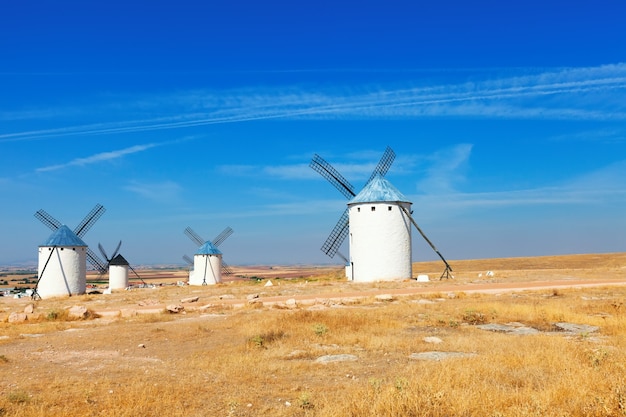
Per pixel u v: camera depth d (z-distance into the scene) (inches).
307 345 692.7
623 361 495.8
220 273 3449.8
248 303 1288.1
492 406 384.2
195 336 797.9
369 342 688.4
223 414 401.4
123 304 1547.7
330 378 513.3
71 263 2327.8
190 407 418.9
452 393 406.9
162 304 1461.6
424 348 654.5
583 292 1409.9
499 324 865.5
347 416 379.9
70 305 1587.1
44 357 647.8
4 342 781.3
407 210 2134.6
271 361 597.0
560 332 778.2
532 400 386.3
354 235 2119.8
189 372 542.6
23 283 6668.3
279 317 944.9
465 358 557.0
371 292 1573.6
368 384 458.9
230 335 800.3
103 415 392.2
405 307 1091.9
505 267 4126.5
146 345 733.3
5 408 404.5
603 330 765.3
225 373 531.5
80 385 482.6
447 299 1295.5
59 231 2363.4
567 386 419.2
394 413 376.5
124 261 3442.4
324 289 1738.4
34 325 1006.4
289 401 434.9
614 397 373.7
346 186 2367.1
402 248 2084.2
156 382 495.8
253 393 457.7
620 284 1647.4
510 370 509.4
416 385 429.4
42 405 410.9
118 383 494.0
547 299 1237.1
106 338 794.2
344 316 928.3
